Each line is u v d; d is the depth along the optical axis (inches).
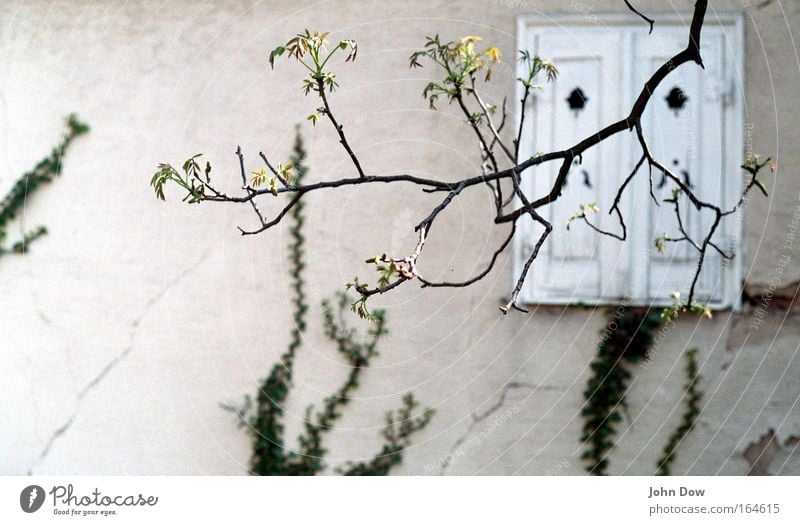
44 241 199.0
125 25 200.1
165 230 197.0
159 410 194.2
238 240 195.2
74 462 194.9
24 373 197.3
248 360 193.3
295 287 193.2
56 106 200.1
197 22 198.5
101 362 196.4
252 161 194.9
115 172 198.5
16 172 199.6
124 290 197.0
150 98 198.5
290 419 191.8
